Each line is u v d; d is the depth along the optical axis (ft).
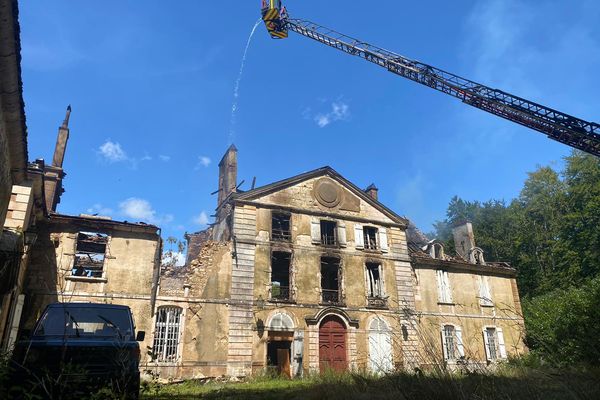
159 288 66.64
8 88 29.01
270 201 80.84
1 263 39.96
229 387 51.29
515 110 65.57
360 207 89.25
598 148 59.88
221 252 73.67
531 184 157.79
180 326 66.08
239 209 77.82
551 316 51.44
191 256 95.20
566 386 17.34
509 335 96.32
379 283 85.92
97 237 65.77
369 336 79.25
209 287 70.23
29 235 43.62
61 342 23.02
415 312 86.28
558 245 137.59
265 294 73.97
